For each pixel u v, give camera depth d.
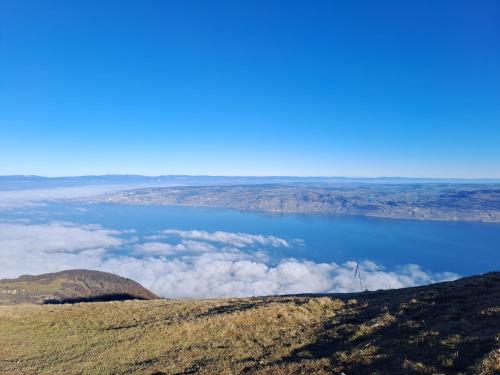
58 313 39.09
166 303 43.06
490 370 15.77
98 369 25.11
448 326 22.12
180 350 27.30
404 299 31.14
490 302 25.22
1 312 39.41
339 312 31.69
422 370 17.36
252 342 27.38
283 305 34.53
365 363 19.81
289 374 20.41
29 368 26.06
